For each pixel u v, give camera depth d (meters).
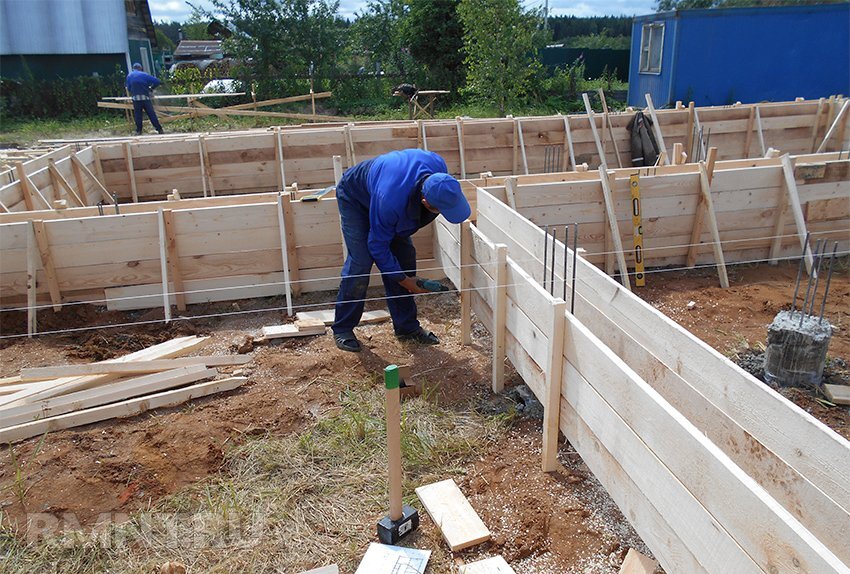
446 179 4.33
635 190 6.43
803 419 2.70
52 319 5.75
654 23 19.92
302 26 25.66
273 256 6.20
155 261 5.96
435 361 5.04
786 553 1.81
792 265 6.97
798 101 11.27
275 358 5.02
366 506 3.50
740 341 5.32
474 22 20.22
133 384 4.39
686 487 2.31
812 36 18.72
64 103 23.52
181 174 9.27
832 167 6.72
